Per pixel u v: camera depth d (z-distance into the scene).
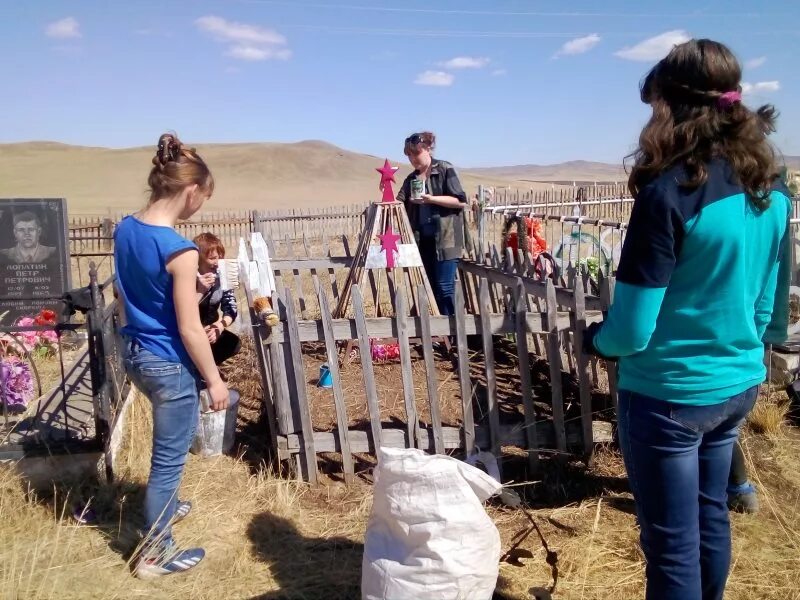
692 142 1.99
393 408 4.96
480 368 5.83
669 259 2.00
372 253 6.11
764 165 2.01
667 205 1.96
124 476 4.10
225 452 4.49
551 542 3.44
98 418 3.93
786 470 4.15
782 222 2.13
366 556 2.81
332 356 4.08
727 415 2.18
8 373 4.84
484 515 2.67
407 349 4.12
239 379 5.80
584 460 4.26
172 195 3.05
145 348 3.09
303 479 4.18
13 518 3.59
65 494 3.84
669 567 2.23
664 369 2.14
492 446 4.16
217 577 3.23
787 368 5.32
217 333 4.25
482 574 2.65
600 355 2.32
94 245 15.13
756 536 3.44
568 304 4.31
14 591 3.03
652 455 2.20
